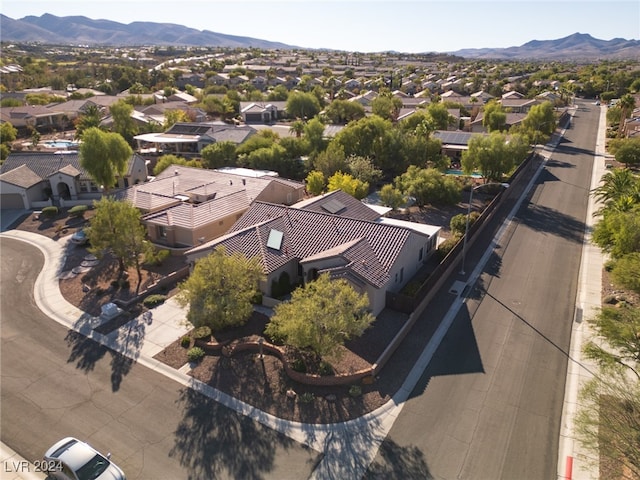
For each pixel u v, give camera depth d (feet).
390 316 103.30
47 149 266.57
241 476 64.75
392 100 353.51
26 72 608.19
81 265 132.26
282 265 110.22
